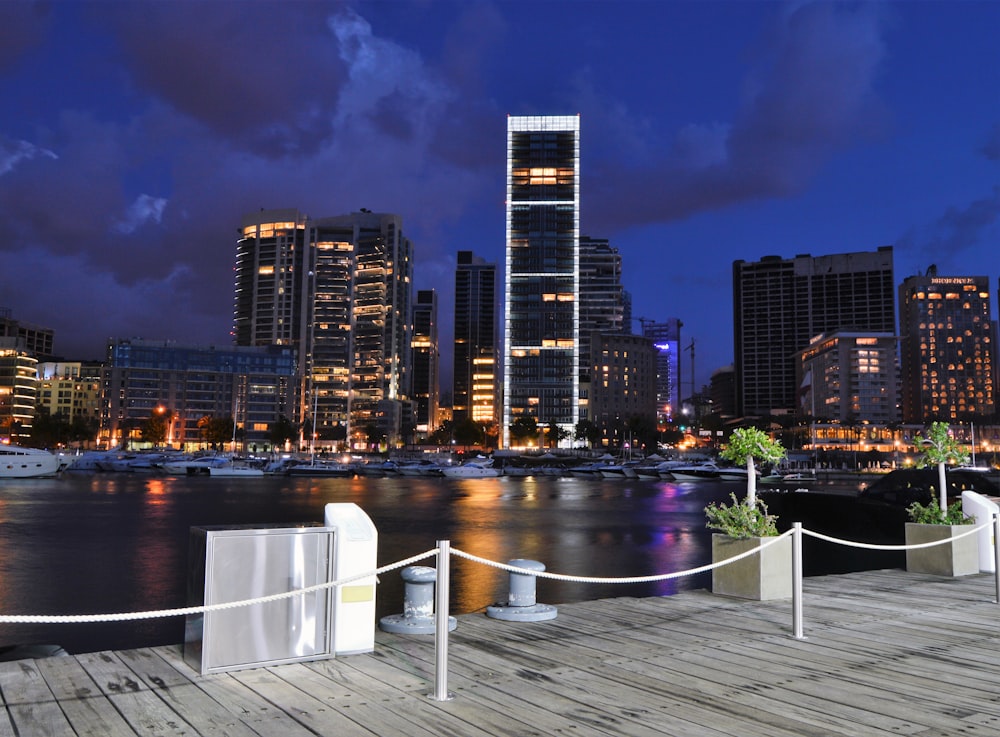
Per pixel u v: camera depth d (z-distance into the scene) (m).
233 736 5.61
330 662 7.70
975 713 6.35
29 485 86.50
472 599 22.36
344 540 7.97
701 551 34.47
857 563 29.84
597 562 31.09
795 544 9.30
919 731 5.91
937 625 9.88
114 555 32.16
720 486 101.88
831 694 6.87
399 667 7.57
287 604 7.57
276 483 102.25
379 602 22.05
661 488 96.69
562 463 167.88
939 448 15.21
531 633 9.30
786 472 108.94
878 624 9.91
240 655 7.31
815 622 10.01
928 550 14.48
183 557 31.64
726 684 7.16
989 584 13.21
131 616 6.19
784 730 5.89
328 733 5.69
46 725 5.78
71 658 7.69
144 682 6.91
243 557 7.38
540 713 6.23
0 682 6.88
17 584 25.45
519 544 37.06
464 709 6.31
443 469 126.75
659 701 6.61
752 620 10.07
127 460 131.00
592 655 8.23
